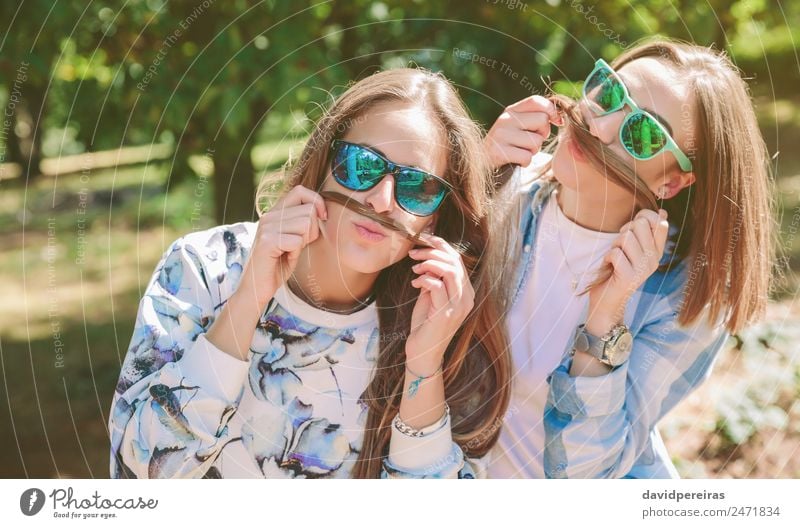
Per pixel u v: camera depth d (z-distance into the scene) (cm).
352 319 112
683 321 128
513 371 129
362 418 113
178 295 111
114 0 233
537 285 130
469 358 120
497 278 121
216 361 102
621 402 121
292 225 101
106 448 269
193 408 101
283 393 111
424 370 107
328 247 108
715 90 122
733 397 239
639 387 129
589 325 119
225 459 113
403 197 104
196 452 102
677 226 135
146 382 106
